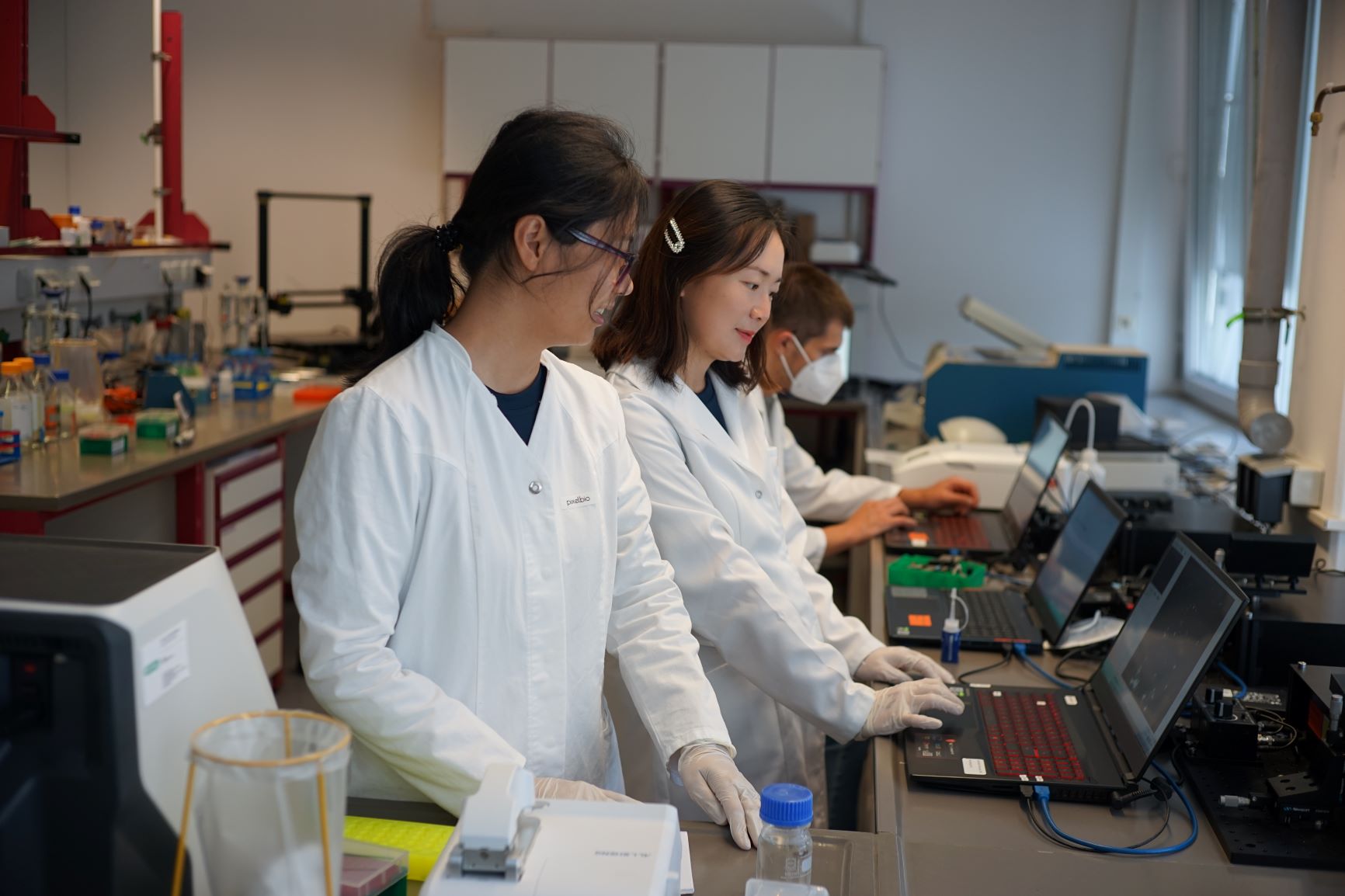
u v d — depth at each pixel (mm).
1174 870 1253
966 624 2098
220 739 842
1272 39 2328
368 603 1170
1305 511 2361
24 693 807
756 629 1697
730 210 1717
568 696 1319
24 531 2547
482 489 1237
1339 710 1347
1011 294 6188
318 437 1200
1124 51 5926
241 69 6176
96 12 3709
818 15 6027
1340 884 1229
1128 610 2096
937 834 1343
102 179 3904
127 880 814
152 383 3303
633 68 5637
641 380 1813
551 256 1180
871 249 6051
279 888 802
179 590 874
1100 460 2850
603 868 884
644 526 1469
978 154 6094
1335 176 2297
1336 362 2277
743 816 1234
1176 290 6043
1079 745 1554
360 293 4766
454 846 904
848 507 2879
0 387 2961
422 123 6172
